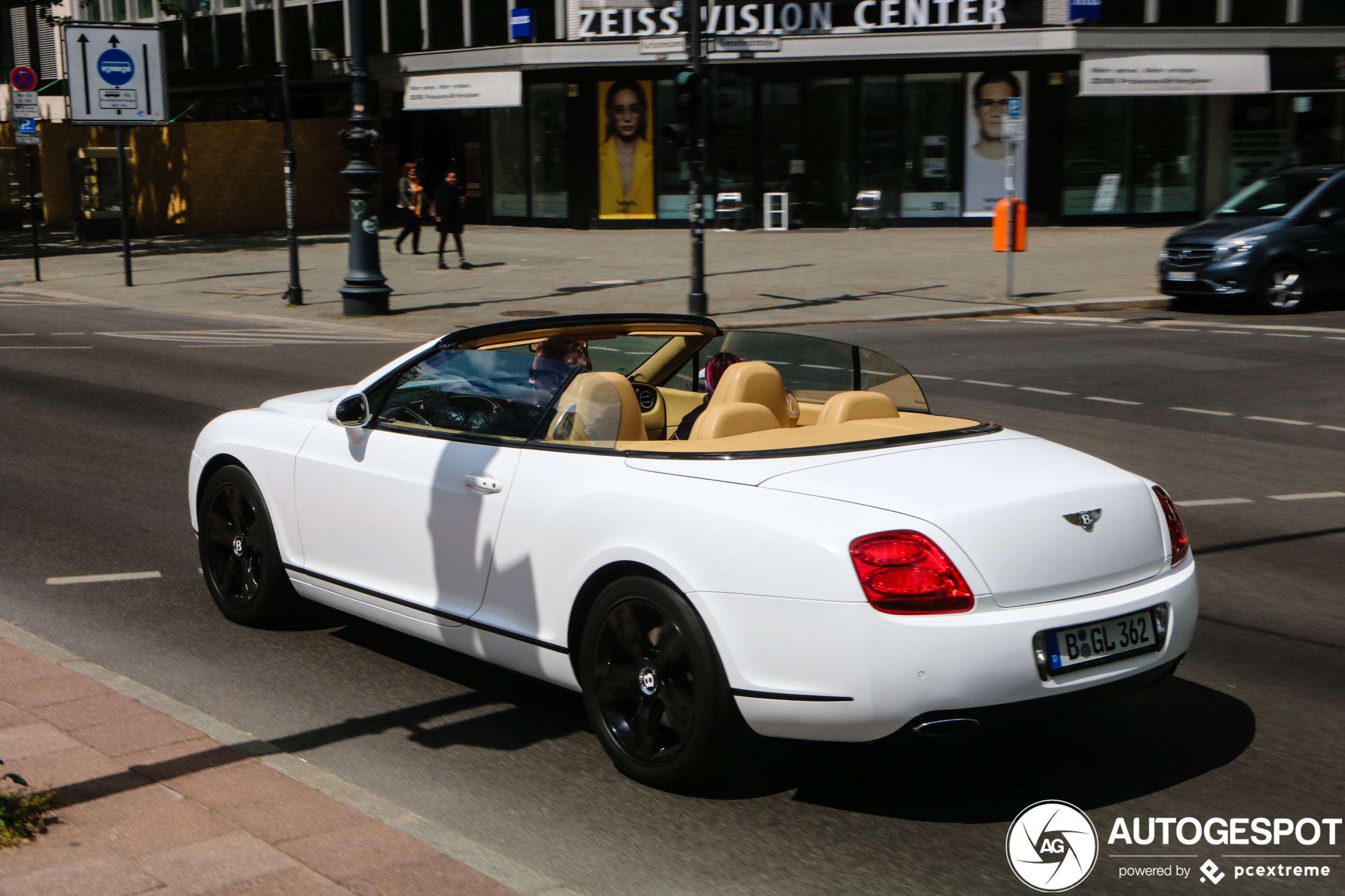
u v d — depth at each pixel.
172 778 4.13
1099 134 33.12
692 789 4.41
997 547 4.03
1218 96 33.41
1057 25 31.69
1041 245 29.86
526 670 4.82
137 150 38.31
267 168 38.34
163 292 24.64
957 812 4.27
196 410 12.30
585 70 34.75
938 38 32.22
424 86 37.03
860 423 4.98
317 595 5.71
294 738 4.83
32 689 4.94
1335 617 6.46
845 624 3.89
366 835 3.76
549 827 4.11
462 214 26.98
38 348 16.91
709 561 4.12
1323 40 32.47
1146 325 18.80
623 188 35.28
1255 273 19.66
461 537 4.98
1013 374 14.56
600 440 4.72
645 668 4.35
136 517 8.26
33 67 46.72
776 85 33.97
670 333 5.96
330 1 38.75
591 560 4.45
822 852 3.97
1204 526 8.30
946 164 33.53
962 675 3.87
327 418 5.72
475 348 5.44
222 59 42.09
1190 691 5.42
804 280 24.52
